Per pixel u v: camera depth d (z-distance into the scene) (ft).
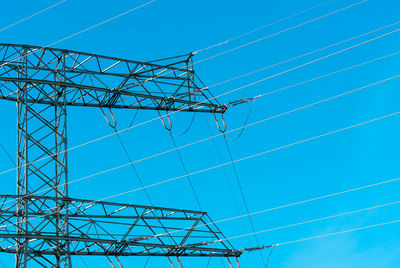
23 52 118.21
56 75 122.31
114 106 123.65
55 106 121.49
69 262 109.60
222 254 124.06
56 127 120.47
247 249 123.34
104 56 122.83
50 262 110.83
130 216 115.55
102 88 119.75
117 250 115.34
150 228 117.29
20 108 118.11
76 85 117.60
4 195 106.11
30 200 109.60
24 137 115.96
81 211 112.88
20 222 109.09
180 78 130.82
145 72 126.11
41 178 115.75
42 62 121.80
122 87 123.13
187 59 130.21
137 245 115.14
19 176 114.52
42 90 119.85
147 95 123.13
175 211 120.06
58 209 111.55
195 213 121.80
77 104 122.11
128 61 124.36
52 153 118.83
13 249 111.65
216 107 126.93
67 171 116.26
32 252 109.70
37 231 109.19
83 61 122.83
